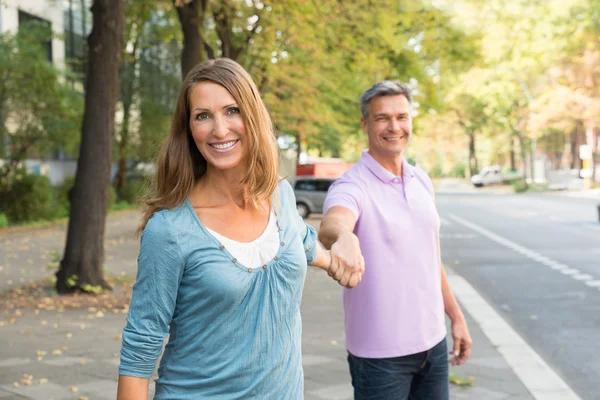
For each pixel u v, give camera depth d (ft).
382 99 10.86
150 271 6.30
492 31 148.46
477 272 45.24
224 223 6.49
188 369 6.40
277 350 6.53
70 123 89.15
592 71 161.89
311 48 45.70
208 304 6.34
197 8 42.88
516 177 250.78
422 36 48.29
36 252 59.06
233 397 6.41
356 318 10.55
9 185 91.30
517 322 29.84
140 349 6.33
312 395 18.69
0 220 84.69
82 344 24.81
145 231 6.37
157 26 64.18
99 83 35.78
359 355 10.53
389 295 10.39
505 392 19.26
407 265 10.46
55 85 87.10
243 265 6.39
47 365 21.76
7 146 88.53
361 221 10.45
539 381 20.24
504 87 190.49
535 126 172.14
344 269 7.65
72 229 36.01
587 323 29.25
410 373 10.60
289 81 53.98
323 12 42.32
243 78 6.54
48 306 32.60
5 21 101.71
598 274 43.14
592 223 84.43
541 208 119.96
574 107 163.84
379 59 47.52
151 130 113.80
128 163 136.77
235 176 6.56
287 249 6.66
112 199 114.73
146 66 115.96
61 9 121.70
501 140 250.78
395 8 43.73
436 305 10.73
